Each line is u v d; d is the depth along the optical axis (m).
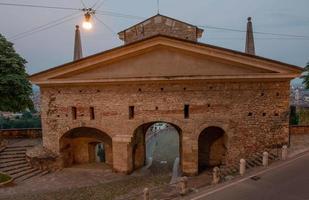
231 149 21.64
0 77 25.78
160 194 15.75
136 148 25.55
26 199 17.12
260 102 21.56
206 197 14.34
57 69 22.09
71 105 22.97
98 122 22.67
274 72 20.81
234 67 21.03
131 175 22.36
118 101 22.27
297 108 35.88
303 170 16.72
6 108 26.70
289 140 22.78
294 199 13.12
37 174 22.19
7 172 21.55
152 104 21.81
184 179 15.44
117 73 21.89
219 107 21.45
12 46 27.64
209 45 20.56
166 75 21.30
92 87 22.56
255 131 21.67
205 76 20.84
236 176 17.17
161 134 48.78
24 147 26.12
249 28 26.33
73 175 22.30
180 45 20.83
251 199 13.52
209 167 24.42
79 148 25.95
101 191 18.47
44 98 23.42
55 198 17.30
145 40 20.86
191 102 21.50
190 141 21.58
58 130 23.36
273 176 16.25
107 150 25.33
